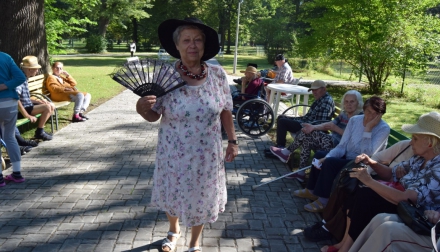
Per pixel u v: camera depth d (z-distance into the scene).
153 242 3.44
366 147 3.97
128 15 38.44
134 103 10.36
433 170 2.76
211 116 2.82
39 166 5.28
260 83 7.72
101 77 16.39
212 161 2.90
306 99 7.83
